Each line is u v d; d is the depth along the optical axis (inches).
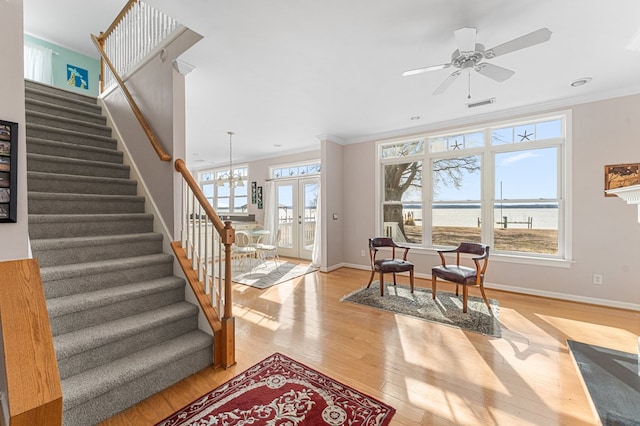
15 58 56.2
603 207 130.2
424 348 94.1
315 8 76.0
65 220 90.3
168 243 103.0
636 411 62.2
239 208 315.6
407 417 63.7
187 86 124.6
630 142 124.3
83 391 59.3
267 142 231.3
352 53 98.6
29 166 101.4
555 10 76.2
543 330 106.3
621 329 106.0
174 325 83.5
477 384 75.3
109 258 92.2
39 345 34.6
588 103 132.7
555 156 145.3
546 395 70.7
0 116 54.3
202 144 238.5
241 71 110.6
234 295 151.2
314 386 74.3
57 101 133.6
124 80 132.0
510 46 75.8
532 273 147.7
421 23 82.4
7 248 55.3
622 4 73.6
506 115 153.4
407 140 191.2
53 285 74.2
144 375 68.7
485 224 163.6
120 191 118.4
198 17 79.7
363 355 90.0
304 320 117.7
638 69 108.8
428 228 184.2
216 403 67.8
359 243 212.4
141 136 119.7
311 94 133.6
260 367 83.0
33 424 30.3
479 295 148.0
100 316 75.6
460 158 173.8
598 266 131.8
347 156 217.9
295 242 265.9
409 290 158.1
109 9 168.1
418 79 117.6
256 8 75.8
